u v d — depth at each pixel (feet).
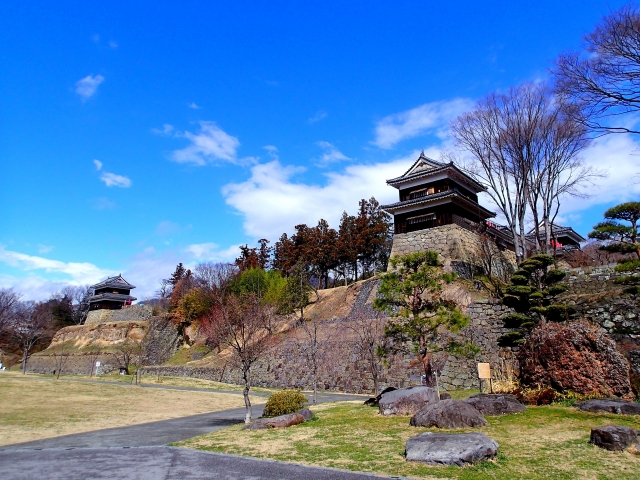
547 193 87.35
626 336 56.54
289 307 130.00
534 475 23.66
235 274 178.19
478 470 24.66
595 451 27.30
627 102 50.98
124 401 74.69
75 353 177.88
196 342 158.71
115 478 26.30
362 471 25.82
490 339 72.38
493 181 93.45
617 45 48.57
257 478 25.53
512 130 86.58
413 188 124.98
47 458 32.63
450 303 55.11
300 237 190.29
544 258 60.13
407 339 57.11
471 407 37.06
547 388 45.37
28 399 72.49
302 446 33.55
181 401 76.43
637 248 54.85
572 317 60.75
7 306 192.95
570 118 67.97
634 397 41.65
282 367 105.50
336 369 93.71
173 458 31.76
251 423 44.65
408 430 36.83
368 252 175.11
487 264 111.24
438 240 114.52
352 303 124.47
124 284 234.17
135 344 181.37
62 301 253.85
